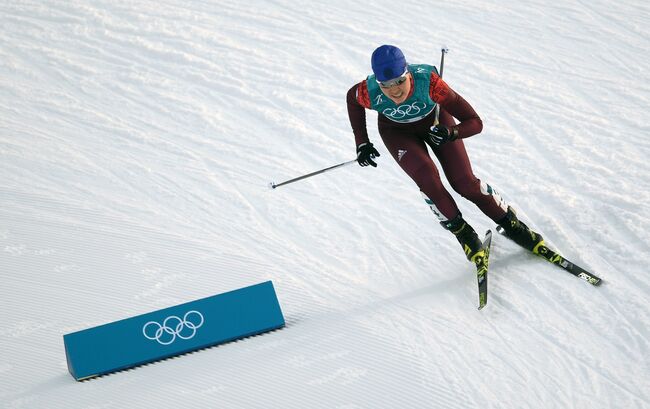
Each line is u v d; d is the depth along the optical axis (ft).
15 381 52.42
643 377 48.78
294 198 71.05
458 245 63.26
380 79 50.83
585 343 51.90
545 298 56.18
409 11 101.14
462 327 54.34
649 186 66.39
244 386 50.24
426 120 55.57
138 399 49.75
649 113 77.92
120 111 85.25
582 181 68.23
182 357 53.62
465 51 91.71
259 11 102.63
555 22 96.68
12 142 79.87
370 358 51.85
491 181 70.28
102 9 103.65
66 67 92.68
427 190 55.31
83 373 51.83
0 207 70.38
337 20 99.76
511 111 80.38
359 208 69.15
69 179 74.54
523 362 50.88
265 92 86.99
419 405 47.67
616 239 60.70
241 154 77.82
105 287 60.90
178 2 105.19
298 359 52.31
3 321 57.88
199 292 59.93
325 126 81.10
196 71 91.15
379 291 59.26
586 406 47.16
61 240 66.28
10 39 98.02
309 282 60.85
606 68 86.84
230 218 68.95
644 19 96.12
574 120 77.71
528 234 59.06
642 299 54.60
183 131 81.71
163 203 71.20
